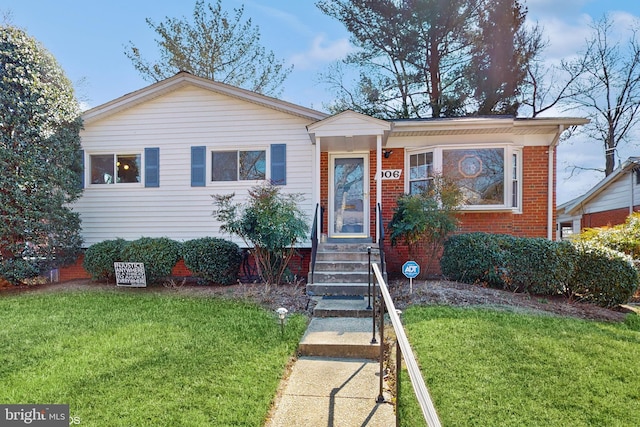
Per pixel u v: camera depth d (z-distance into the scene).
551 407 2.82
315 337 4.22
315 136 7.71
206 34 16.84
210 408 2.77
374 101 17.38
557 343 3.97
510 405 2.83
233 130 8.60
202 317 4.95
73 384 3.08
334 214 8.96
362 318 5.09
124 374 3.25
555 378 3.22
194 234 8.59
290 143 8.50
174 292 6.65
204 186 8.59
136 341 4.02
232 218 6.98
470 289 6.21
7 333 4.31
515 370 3.36
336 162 9.06
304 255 8.45
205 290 6.77
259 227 6.65
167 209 8.66
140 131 8.77
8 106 7.00
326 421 2.72
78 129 8.41
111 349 3.80
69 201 8.09
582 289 6.16
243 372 3.33
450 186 7.13
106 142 8.82
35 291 7.00
